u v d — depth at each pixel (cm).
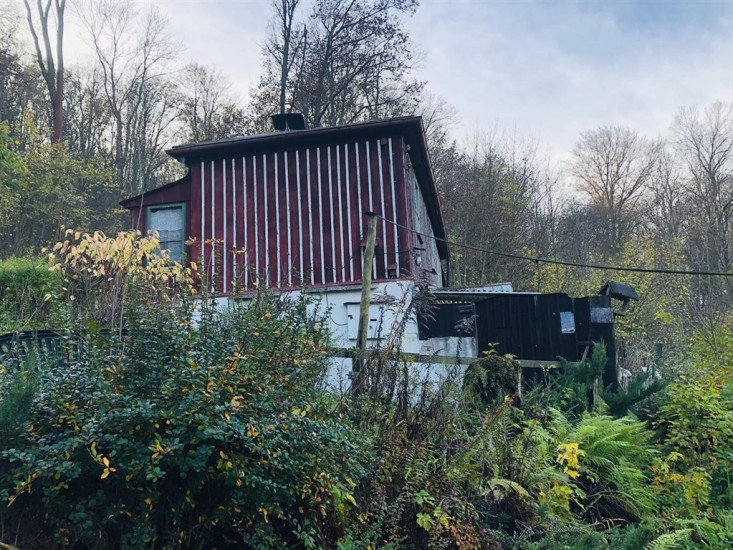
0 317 1107
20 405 395
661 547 573
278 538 457
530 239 3341
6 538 400
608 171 4506
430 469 586
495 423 661
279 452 428
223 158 1430
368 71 3045
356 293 1296
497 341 1134
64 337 498
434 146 3684
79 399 426
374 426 603
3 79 2900
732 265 2719
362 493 522
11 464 396
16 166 1848
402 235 1319
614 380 1043
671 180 4066
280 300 640
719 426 789
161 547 430
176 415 407
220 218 1408
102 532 420
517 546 557
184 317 506
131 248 855
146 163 3484
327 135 1365
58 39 2916
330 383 695
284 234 1374
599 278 2784
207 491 447
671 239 3203
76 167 2553
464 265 2973
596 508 670
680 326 1995
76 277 811
